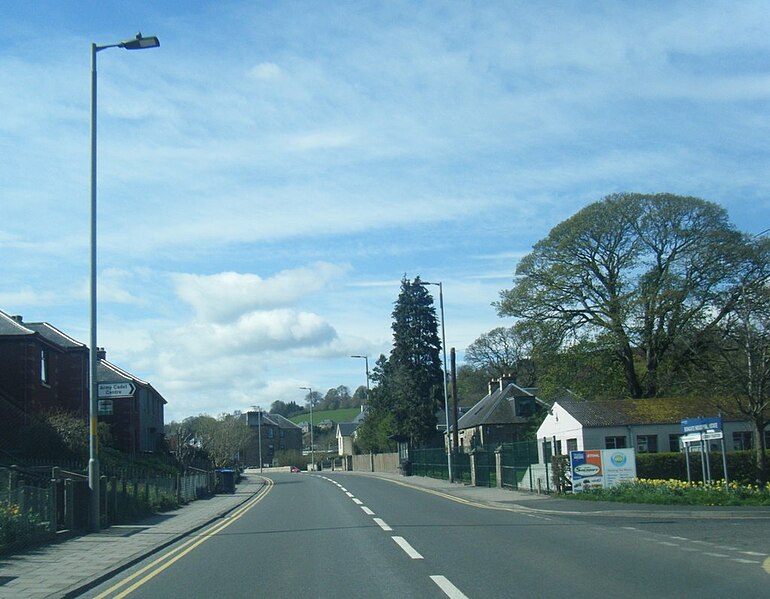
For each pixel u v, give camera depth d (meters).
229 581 11.35
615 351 48.22
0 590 10.93
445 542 15.15
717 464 35.50
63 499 18.23
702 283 45.38
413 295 69.31
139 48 18.77
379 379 79.00
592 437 41.41
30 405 33.34
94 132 18.97
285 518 22.58
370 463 79.19
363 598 9.58
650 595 9.33
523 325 50.25
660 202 46.38
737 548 13.57
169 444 60.62
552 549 13.80
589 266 48.31
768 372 27.00
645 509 21.53
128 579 11.99
